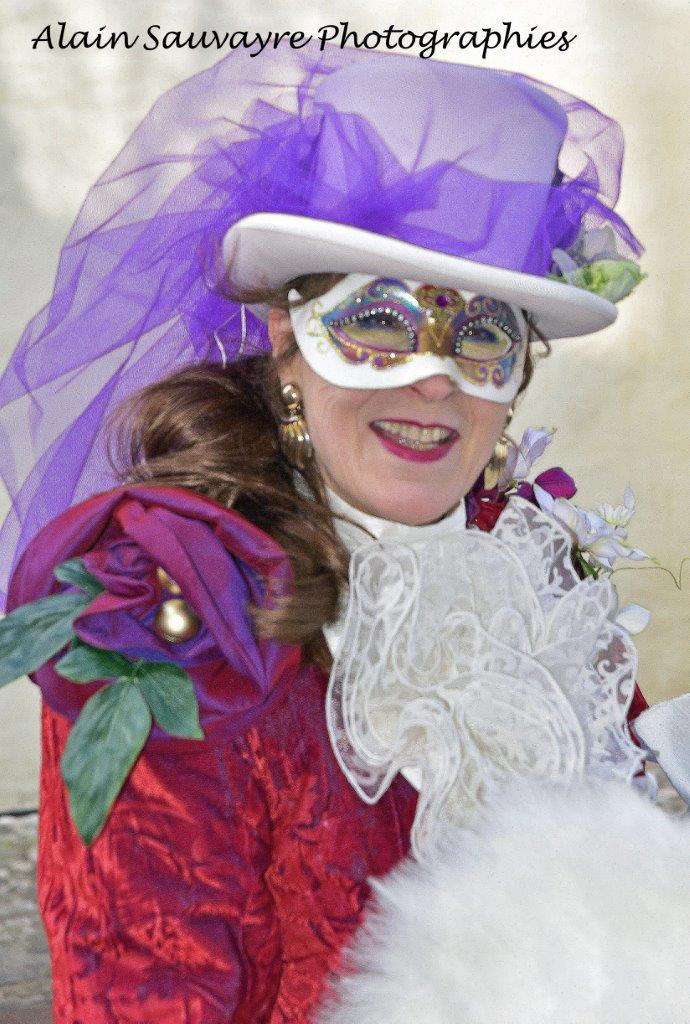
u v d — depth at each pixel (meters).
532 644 1.96
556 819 1.62
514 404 2.13
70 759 1.44
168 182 2.05
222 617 1.60
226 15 7.07
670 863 1.54
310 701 1.75
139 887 1.54
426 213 1.76
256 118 1.94
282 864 1.70
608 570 2.22
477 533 1.97
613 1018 1.42
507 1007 1.45
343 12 7.10
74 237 2.11
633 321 7.82
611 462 7.91
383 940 1.56
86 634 1.53
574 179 1.95
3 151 6.92
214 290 2.04
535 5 7.38
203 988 1.52
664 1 7.57
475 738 1.82
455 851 1.63
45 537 1.66
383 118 1.78
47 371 2.14
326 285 1.82
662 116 7.67
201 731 1.51
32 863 6.14
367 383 1.80
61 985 1.54
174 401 1.98
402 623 1.83
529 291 1.76
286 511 1.84
